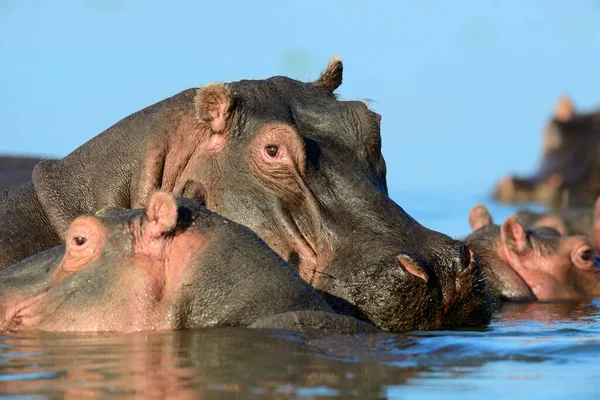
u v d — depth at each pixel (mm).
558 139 49125
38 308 12984
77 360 11125
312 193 14812
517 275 21141
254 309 12508
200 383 10078
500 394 9703
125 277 12820
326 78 16984
